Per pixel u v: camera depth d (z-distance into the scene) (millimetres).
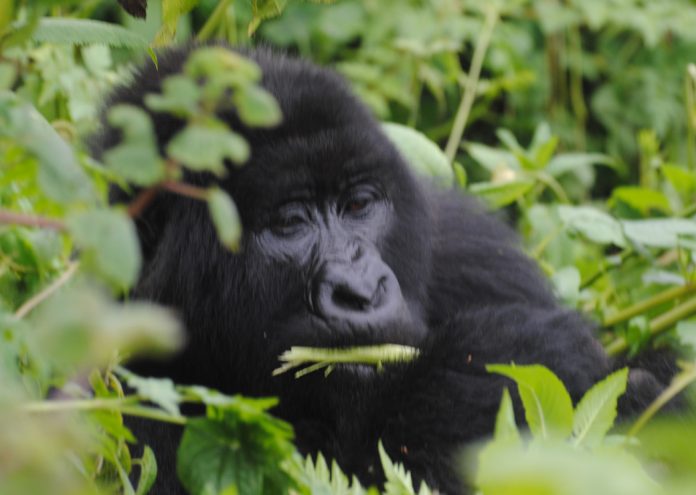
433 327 7840
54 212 5590
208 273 6844
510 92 15273
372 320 6414
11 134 3689
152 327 3158
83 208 3531
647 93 15672
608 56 16094
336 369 6590
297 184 6691
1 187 5539
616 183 15617
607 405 4570
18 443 3133
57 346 3098
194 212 6820
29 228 5781
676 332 8695
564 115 15680
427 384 6723
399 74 13914
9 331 4031
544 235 9875
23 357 4340
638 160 15633
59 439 3361
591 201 15258
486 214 9164
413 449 6570
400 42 13516
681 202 10648
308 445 6941
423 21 14477
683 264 8773
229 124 6543
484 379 6691
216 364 7125
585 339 7352
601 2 15555
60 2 4285
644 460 5391
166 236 6969
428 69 13781
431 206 8039
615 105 15664
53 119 9195
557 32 15664
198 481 4176
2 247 5867
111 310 3223
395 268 7156
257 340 6844
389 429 6656
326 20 14469
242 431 4258
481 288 8391
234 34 11125
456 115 14516
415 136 9531
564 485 3098
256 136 6594
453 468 6461
